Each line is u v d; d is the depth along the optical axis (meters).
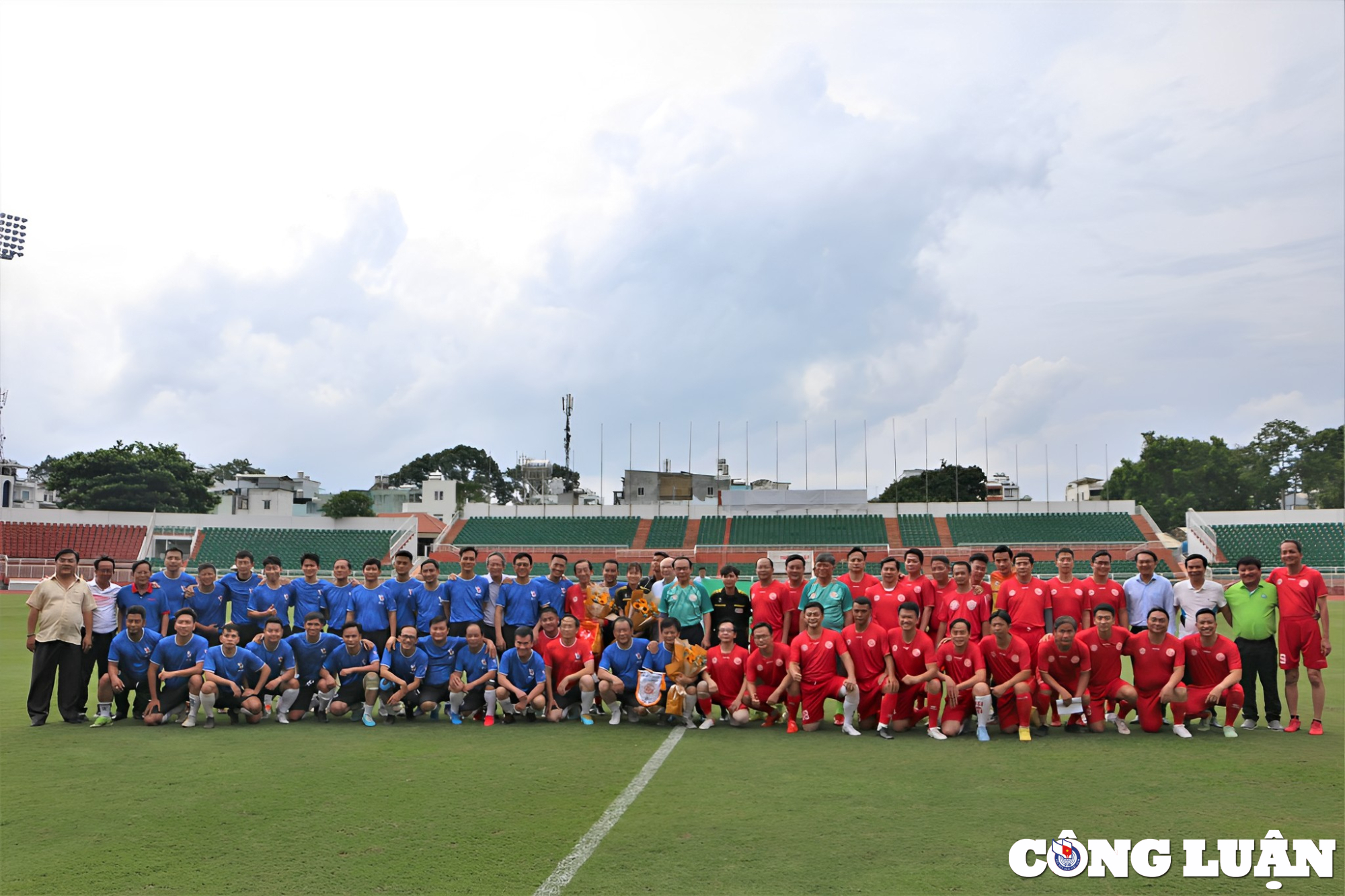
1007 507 56.44
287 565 51.97
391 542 54.34
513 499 99.00
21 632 24.55
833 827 6.88
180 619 11.18
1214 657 10.56
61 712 11.24
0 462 60.94
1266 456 74.38
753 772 8.68
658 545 55.72
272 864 6.08
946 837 6.66
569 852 6.30
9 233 50.12
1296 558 10.73
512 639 12.50
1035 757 9.36
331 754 9.44
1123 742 10.12
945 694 11.27
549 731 10.88
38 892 5.59
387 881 5.76
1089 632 10.62
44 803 7.50
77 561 11.46
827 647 11.04
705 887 5.66
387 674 11.34
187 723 11.00
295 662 11.61
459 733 10.76
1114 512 55.41
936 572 12.01
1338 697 13.55
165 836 6.65
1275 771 8.66
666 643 11.31
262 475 77.56
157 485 64.12
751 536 56.03
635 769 8.79
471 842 6.54
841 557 52.78
